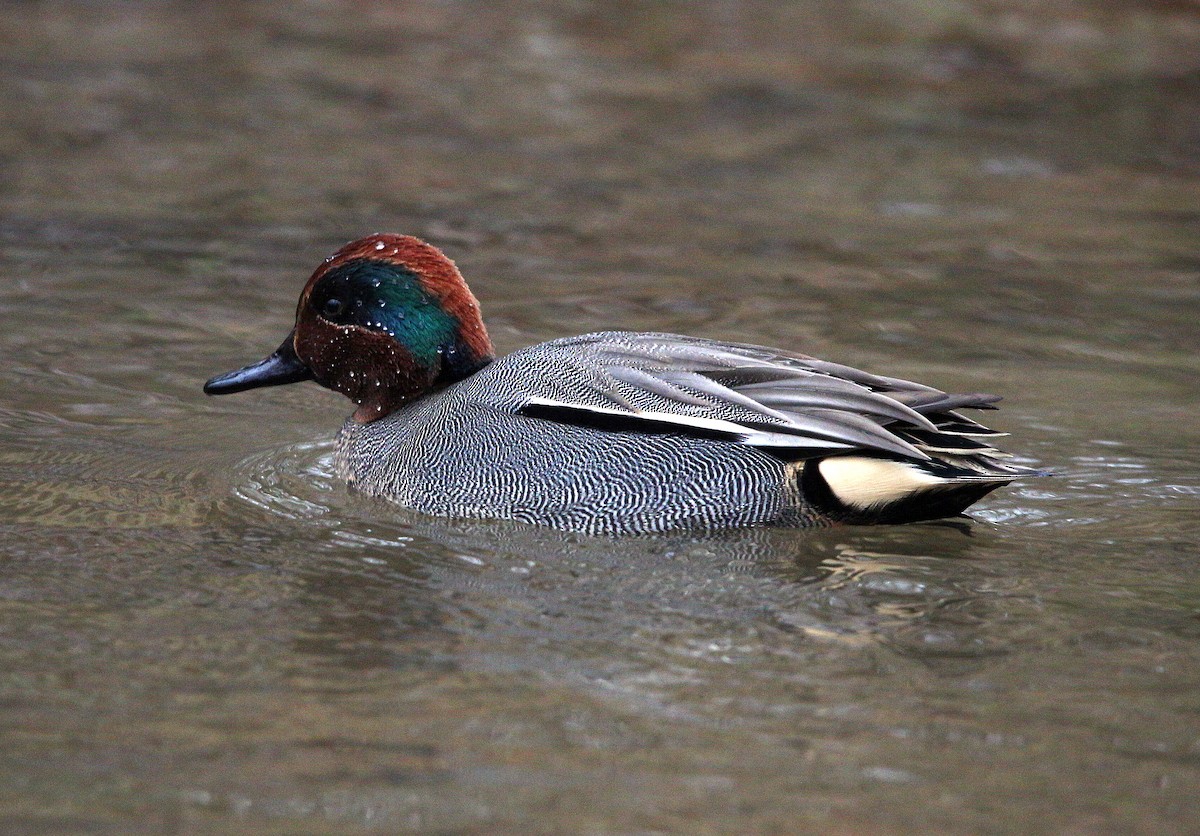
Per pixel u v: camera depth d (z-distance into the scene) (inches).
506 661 358.3
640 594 400.8
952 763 313.9
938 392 452.4
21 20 1238.9
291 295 701.9
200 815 291.6
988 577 413.7
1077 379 603.8
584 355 471.2
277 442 535.2
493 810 294.4
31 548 427.2
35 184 858.8
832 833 287.9
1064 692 344.8
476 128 1000.2
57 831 285.9
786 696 342.0
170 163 908.0
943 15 1264.8
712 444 445.7
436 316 500.1
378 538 442.0
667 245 784.9
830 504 444.5
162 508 464.4
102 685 342.6
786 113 1043.9
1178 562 425.4
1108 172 928.9
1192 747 320.8
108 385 586.2
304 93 1068.5
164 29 1234.6
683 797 299.7
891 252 781.3
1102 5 1274.6
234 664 354.6
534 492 454.3
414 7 1312.7
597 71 1139.9
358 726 325.7
